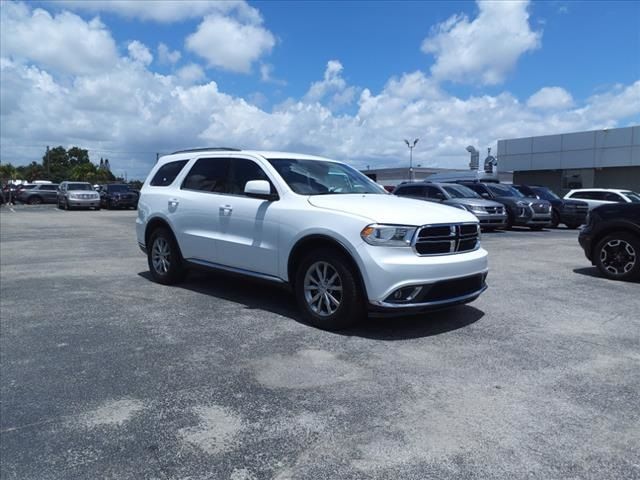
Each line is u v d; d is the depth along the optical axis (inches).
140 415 127.0
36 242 509.4
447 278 182.5
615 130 1119.6
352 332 191.9
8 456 109.1
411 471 102.3
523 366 158.6
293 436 116.3
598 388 142.3
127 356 167.9
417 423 121.9
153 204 279.6
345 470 102.9
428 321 207.3
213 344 179.3
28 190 1574.8
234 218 229.8
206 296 252.7
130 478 101.1
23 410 130.0
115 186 1347.2
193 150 276.5
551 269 347.3
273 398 136.0
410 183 730.2
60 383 146.5
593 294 265.4
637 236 298.0
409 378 148.9
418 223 179.9
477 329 197.2
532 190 844.6
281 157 234.2
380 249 177.5
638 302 247.0
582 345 179.6
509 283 294.2
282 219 207.0
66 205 1262.3
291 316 214.7
